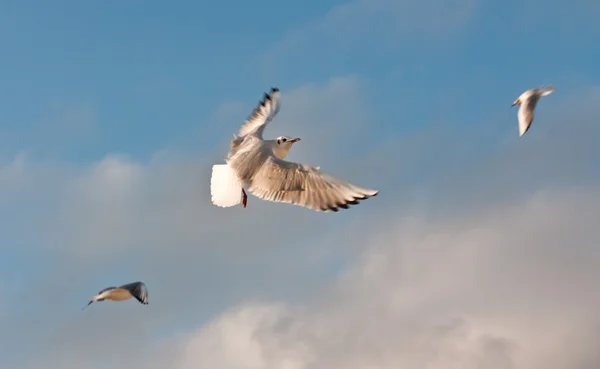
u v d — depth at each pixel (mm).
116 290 18469
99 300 18453
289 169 15250
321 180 14680
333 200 14336
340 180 14477
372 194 14141
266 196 15164
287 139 18531
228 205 16031
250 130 21406
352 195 14227
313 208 14469
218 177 16688
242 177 16062
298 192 14789
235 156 16859
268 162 15914
